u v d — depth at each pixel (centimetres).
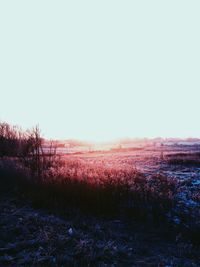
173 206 851
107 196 804
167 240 648
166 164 2144
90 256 476
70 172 967
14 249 477
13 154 1516
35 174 984
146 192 908
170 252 577
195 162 2122
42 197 780
